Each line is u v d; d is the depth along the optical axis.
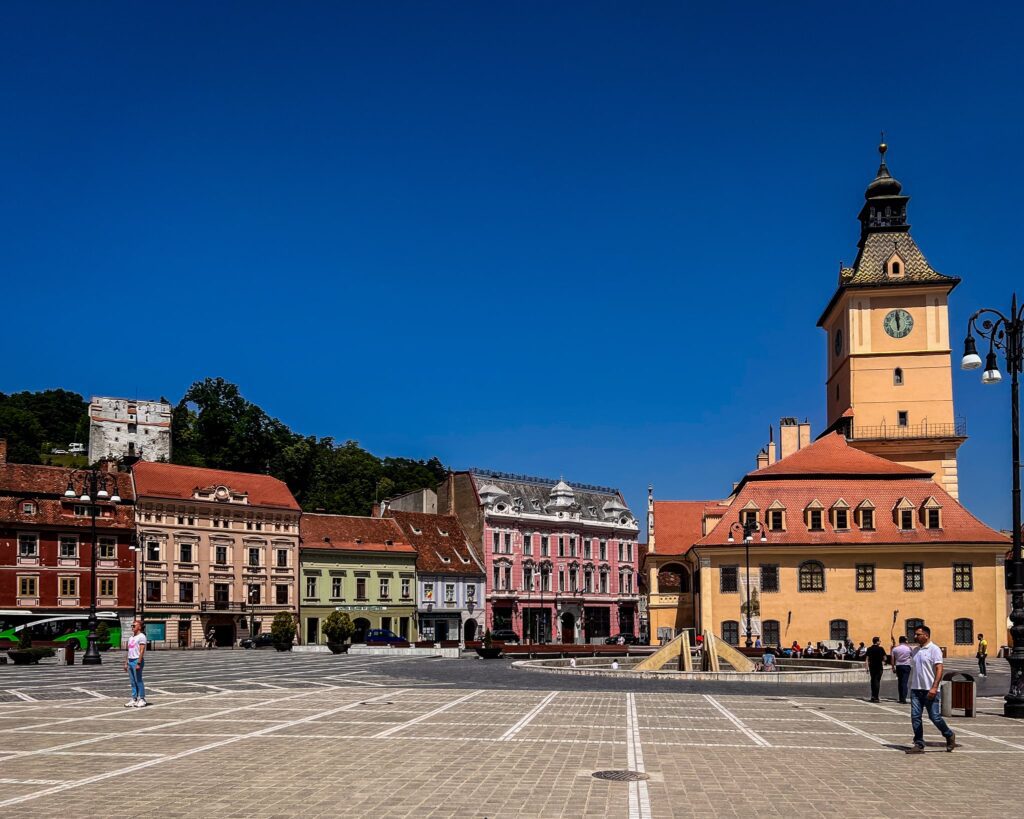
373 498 161.00
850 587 76.81
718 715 27.84
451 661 61.69
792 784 16.58
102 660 60.31
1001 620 75.19
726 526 79.81
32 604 85.25
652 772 17.55
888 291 91.44
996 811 14.59
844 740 22.50
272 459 163.62
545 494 129.75
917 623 75.62
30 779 16.67
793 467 84.06
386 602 110.00
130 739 21.72
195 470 101.81
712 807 14.63
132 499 92.69
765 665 52.88
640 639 124.56
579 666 54.81
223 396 168.38
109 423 141.75
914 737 20.58
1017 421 28.92
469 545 120.75
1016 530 28.64
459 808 14.41
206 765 18.09
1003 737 23.28
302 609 103.81
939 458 89.00
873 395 91.19
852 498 80.50
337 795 15.31
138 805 14.56
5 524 84.31
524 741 21.48
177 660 60.19
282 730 23.36
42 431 187.50
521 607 121.88
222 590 97.81
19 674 46.31
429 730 23.39
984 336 29.66
